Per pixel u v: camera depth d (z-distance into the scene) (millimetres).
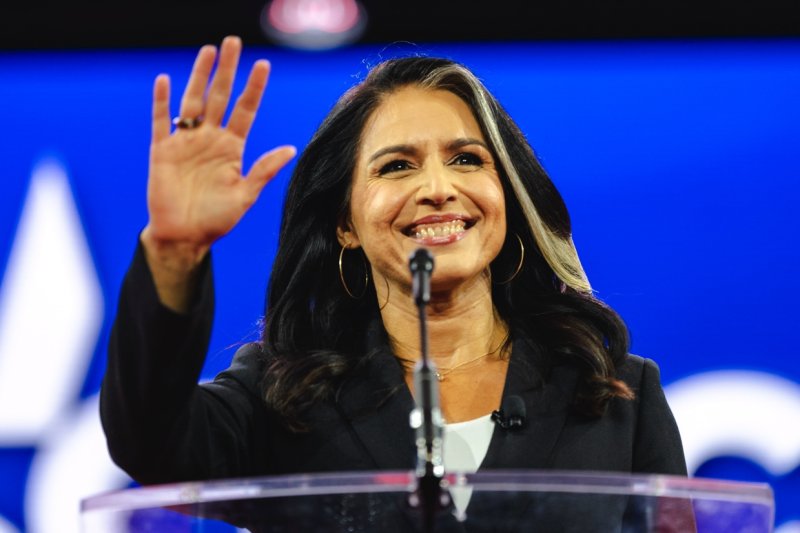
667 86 16344
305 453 9203
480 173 9766
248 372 9711
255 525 6688
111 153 16188
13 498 15375
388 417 9203
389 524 6625
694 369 15773
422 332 7441
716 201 16062
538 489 6492
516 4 16656
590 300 10180
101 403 8219
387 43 16688
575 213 16094
